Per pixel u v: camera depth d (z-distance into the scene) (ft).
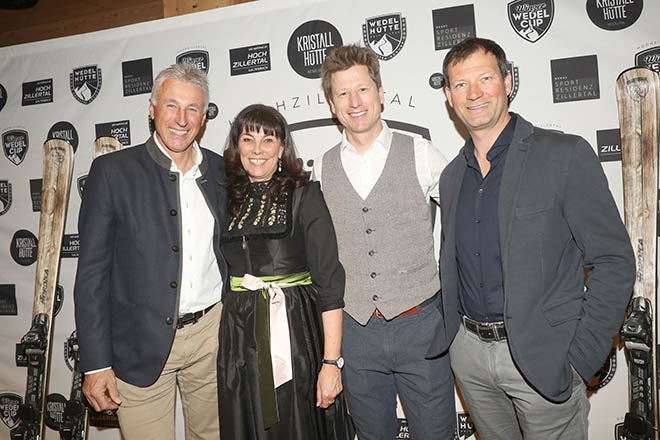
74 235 8.16
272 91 7.34
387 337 5.36
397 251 5.40
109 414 8.10
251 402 5.02
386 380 5.68
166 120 5.22
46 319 7.66
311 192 5.33
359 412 5.66
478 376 4.92
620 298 4.21
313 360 5.11
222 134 7.51
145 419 5.35
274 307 5.03
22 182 8.40
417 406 5.43
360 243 5.46
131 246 5.25
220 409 5.09
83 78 8.06
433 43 6.82
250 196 5.44
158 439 5.41
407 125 6.94
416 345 5.33
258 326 4.99
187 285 5.38
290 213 5.22
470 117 4.67
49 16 8.53
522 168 4.48
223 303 5.37
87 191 5.30
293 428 4.94
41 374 7.54
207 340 5.57
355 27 7.05
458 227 4.96
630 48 6.32
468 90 4.64
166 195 5.37
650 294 5.90
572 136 4.51
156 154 5.47
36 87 8.28
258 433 4.96
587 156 4.33
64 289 8.21
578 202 4.30
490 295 4.69
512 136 4.68
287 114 7.30
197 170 5.61
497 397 5.03
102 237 5.19
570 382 4.43
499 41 6.66
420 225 5.50
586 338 4.33
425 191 5.57
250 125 5.20
